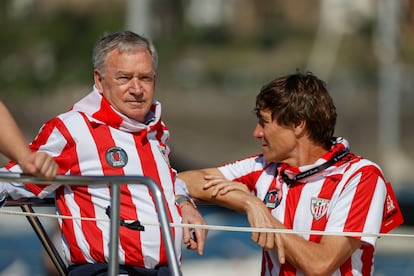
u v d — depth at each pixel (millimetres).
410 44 86625
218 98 96188
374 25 102062
